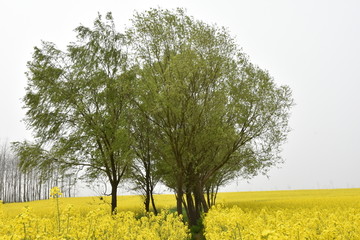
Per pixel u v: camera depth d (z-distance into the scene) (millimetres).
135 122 26688
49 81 24906
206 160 25969
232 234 8844
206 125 24281
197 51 22375
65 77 25688
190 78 22406
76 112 24422
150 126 25812
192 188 26703
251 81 25250
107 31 27344
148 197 28812
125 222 12023
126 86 23859
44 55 25750
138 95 23062
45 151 24859
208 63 22578
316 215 14086
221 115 24719
